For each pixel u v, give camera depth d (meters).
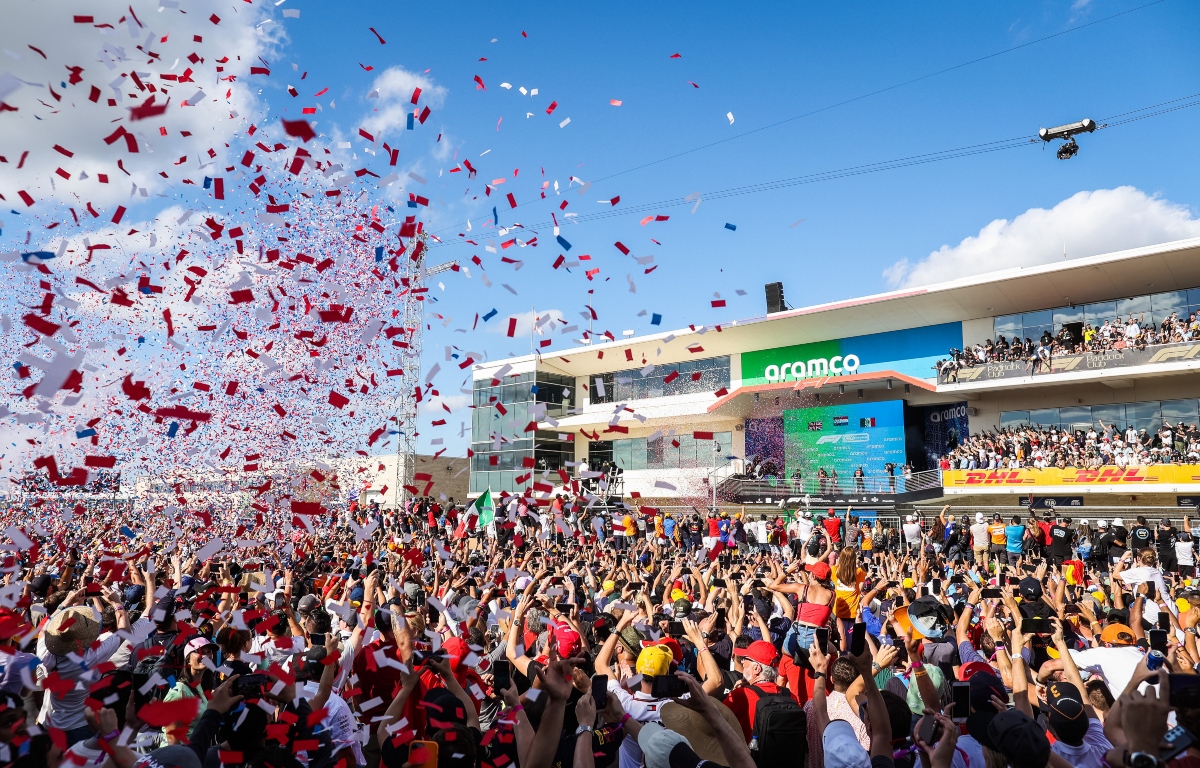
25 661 4.88
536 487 16.81
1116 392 31.42
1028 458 30.28
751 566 11.98
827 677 4.66
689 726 3.93
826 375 37.97
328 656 4.79
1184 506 27.25
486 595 8.17
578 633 5.22
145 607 7.71
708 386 41.44
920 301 33.66
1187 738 2.85
